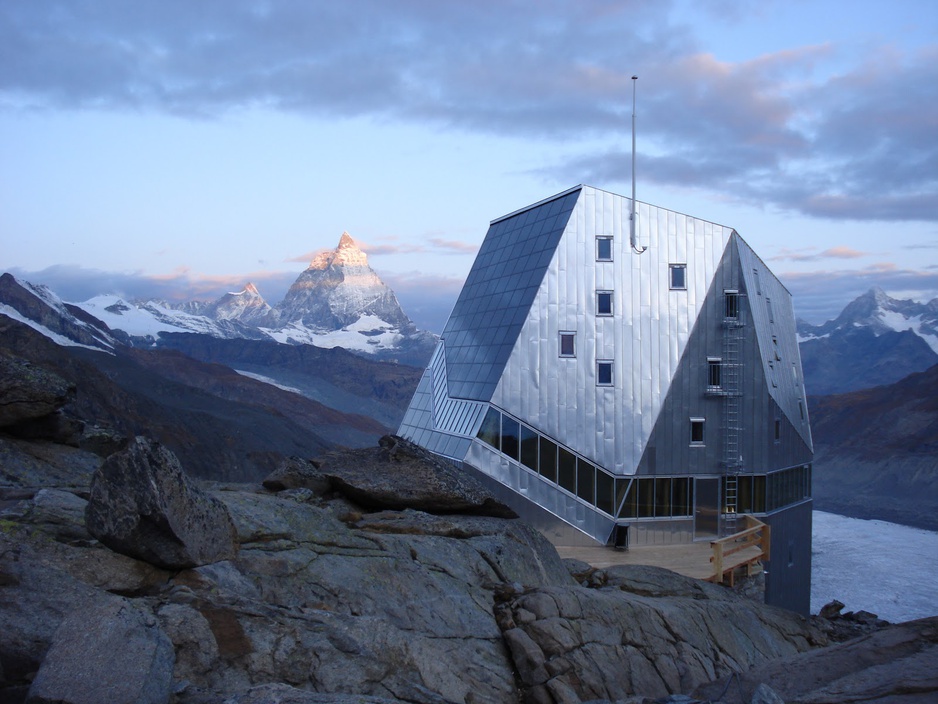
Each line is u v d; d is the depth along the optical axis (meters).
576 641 17.34
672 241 50.25
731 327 50.06
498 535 21.06
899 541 153.25
